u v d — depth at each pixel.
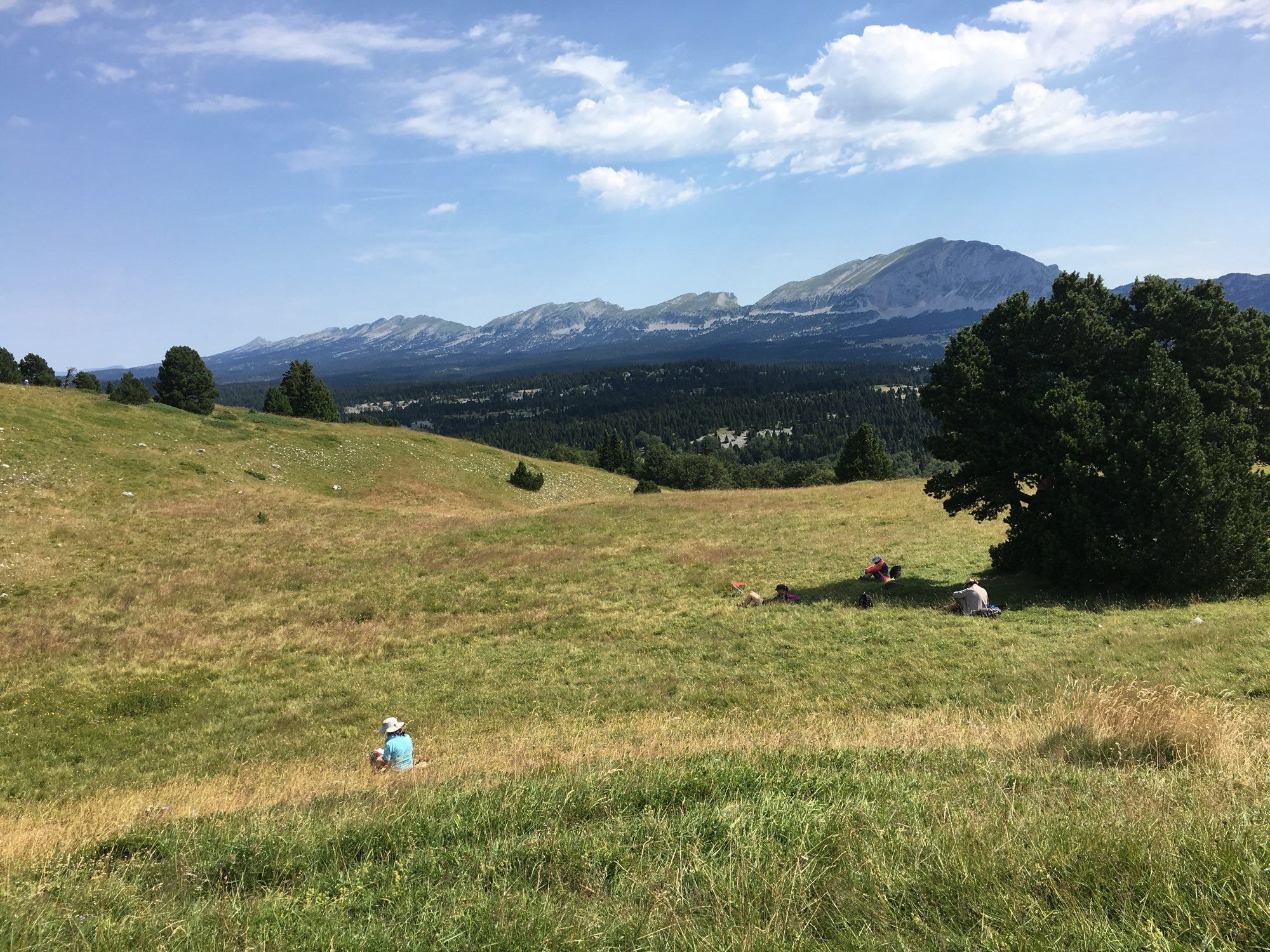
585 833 5.90
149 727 16.97
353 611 26.81
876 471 65.94
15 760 15.12
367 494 56.41
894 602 22.22
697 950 3.86
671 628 22.17
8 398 49.31
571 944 4.09
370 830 6.44
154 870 6.19
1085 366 22.48
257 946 4.35
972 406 22.69
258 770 13.52
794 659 17.81
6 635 22.77
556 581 29.91
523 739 13.04
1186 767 6.88
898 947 3.73
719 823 5.73
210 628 24.66
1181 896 3.81
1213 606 17.23
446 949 4.19
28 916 4.96
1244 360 21.50
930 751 8.43
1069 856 4.43
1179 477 18.36
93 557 31.59
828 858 5.00
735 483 127.31
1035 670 14.41
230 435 59.03
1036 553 21.94
